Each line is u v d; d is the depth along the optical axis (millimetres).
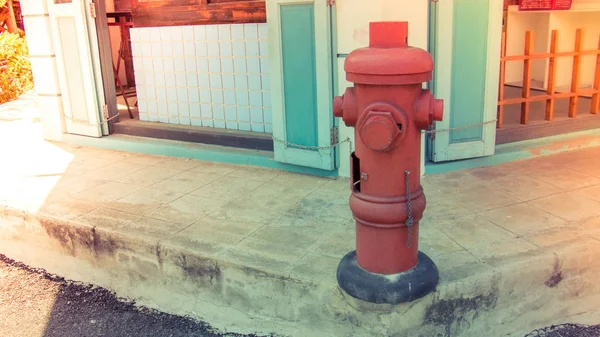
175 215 3969
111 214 4035
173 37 5812
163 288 3588
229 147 5387
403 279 2707
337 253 3275
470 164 4668
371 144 2490
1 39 10133
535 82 7516
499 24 4387
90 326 3453
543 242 3270
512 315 3090
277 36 4422
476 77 4473
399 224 2650
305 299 3027
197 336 3287
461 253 3174
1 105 8883
